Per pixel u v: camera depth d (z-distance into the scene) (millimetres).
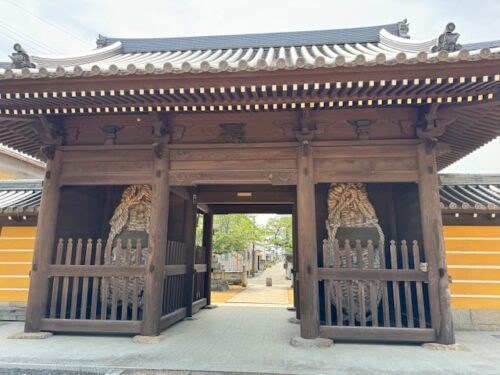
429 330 5379
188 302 8289
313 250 5660
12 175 15688
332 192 6957
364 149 6023
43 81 5078
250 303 11812
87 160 6445
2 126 6633
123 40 11383
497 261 7113
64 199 6781
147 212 7004
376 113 6113
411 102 5445
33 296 5910
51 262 6172
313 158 6078
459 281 7070
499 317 6910
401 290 6910
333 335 5480
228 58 9188
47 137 6402
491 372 4172
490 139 6895
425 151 5855
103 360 4555
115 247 6621
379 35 10258
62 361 4496
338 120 6207
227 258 29734
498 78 4641
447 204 6773
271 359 4645
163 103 5605
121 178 6324
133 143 6465
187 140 6379
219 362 4500
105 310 5938
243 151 6223
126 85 5102
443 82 4844
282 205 10438
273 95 5277
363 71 4723
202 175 6211
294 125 6203
